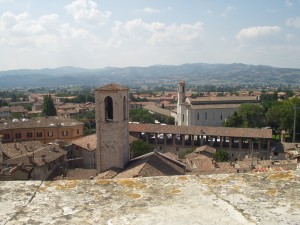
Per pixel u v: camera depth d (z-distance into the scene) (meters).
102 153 53.94
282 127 120.50
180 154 91.19
